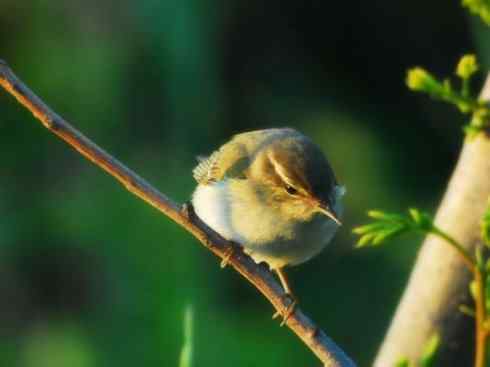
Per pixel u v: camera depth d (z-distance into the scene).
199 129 17.14
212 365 15.33
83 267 16.11
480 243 4.52
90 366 15.55
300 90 19.58
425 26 20.03
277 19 19.67
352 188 18.45
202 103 17.17
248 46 19.05
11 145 16.91
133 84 16.64
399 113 19.73
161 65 16.67
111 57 16.50
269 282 5.21
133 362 15.32
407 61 20.12
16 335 16.16
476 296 3.21
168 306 15.55
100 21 16.55
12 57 16.67
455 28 19.83
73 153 16.61
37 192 16.59
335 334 17.45
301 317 4.96
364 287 17.55
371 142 19.22
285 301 5.04
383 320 17.39
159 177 16.59
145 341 15.42
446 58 19.95
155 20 16.58
